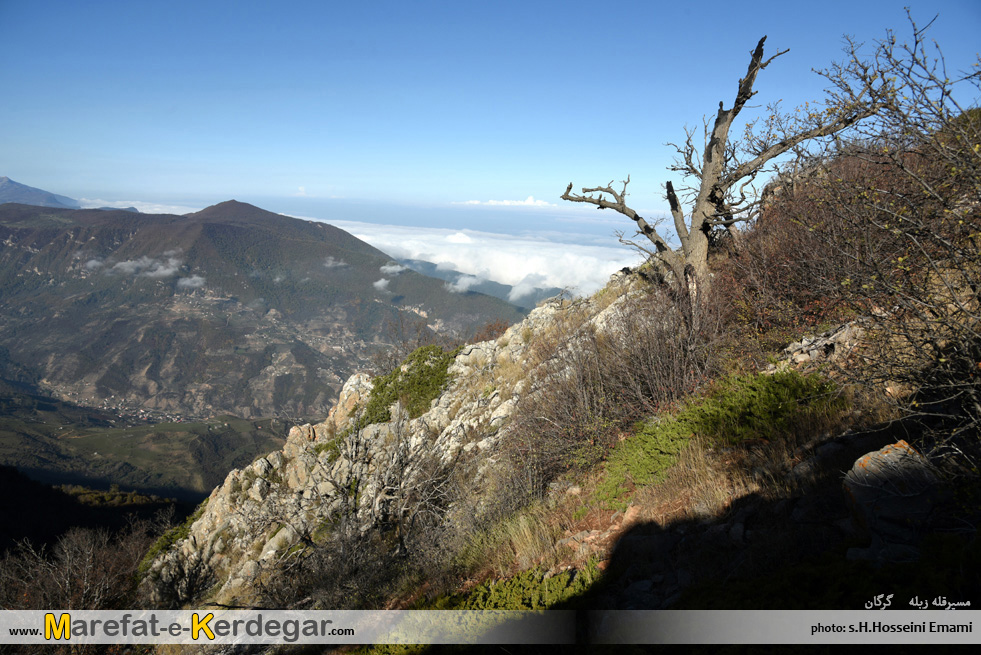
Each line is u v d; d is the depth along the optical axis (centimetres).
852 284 458
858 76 403
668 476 618
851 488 383
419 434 1456
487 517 809
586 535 569
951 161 335
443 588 632
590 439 829
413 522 1051
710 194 1122
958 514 336
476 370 1670
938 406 421
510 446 988
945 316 363
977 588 284
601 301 1540
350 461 1266
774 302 802
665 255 1167
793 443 553
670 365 846
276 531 1529
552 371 1096
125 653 1463
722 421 658
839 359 585
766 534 416
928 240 380
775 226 889
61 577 1762
